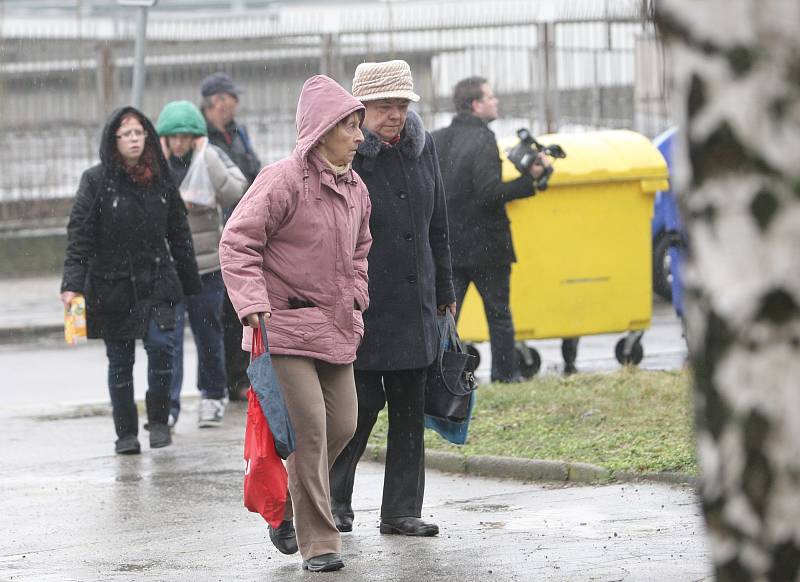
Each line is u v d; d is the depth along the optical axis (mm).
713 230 4668
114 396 19859
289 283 12914
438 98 42969
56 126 44594
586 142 26078
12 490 17469
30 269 44781
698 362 4773
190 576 12797
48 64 44250
